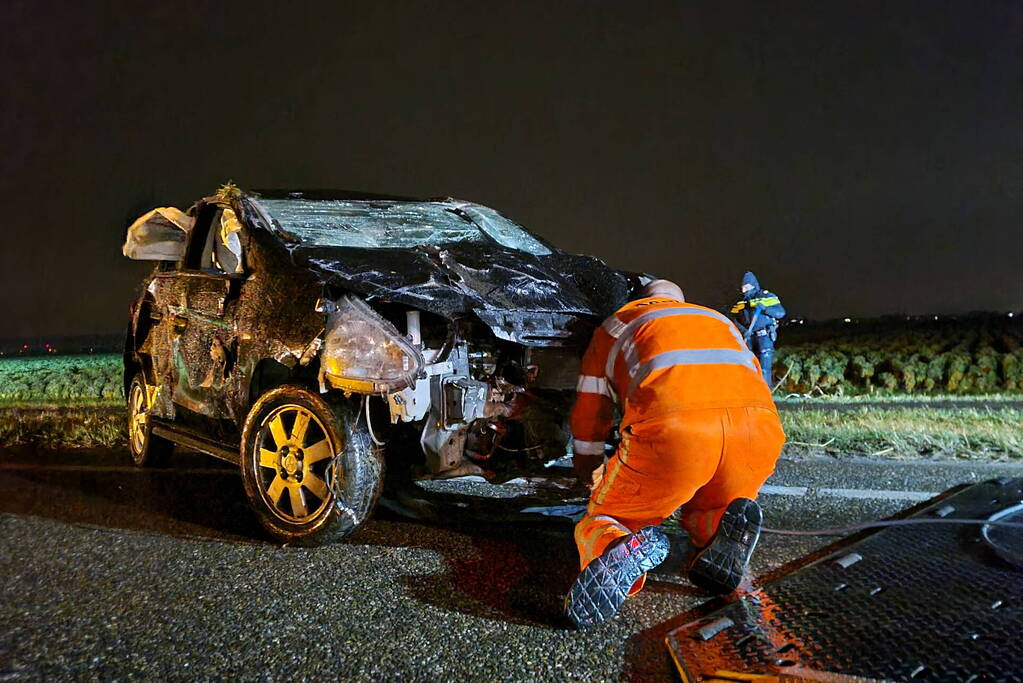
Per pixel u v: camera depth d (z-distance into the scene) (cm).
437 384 382
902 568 336
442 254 432
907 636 268
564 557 373
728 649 264
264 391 429
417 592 329
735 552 305
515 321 380
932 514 422
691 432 293
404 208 539
